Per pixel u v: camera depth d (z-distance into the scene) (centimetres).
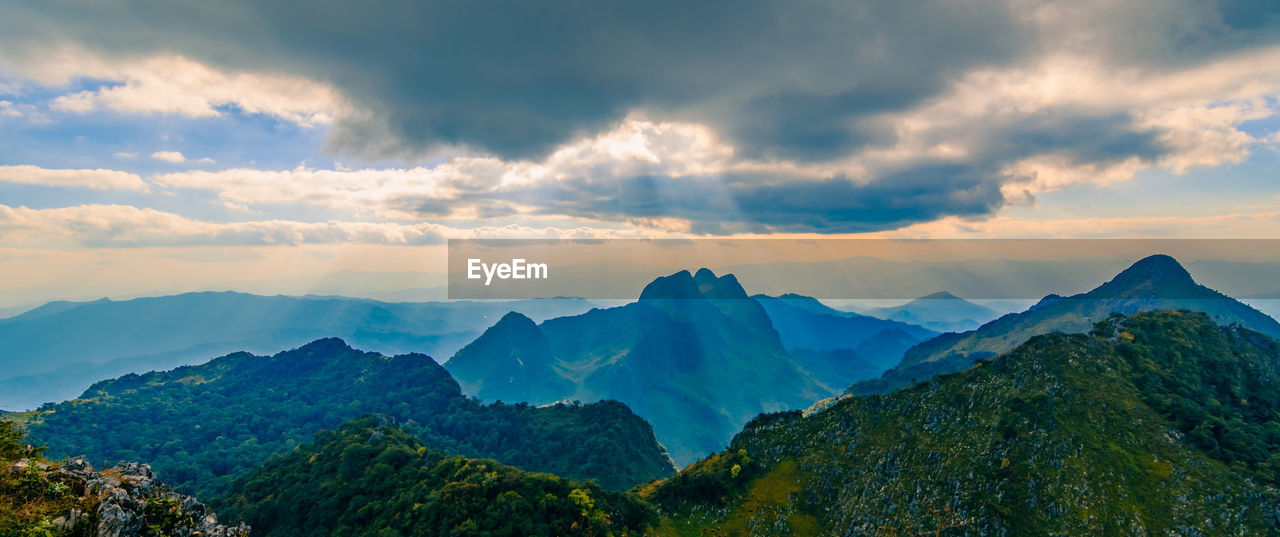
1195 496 12294
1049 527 12331
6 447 6153
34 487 5725
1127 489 12688
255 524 19562
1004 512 12825
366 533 16562
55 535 5422
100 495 5991
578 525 14325
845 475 16425
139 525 6194
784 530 15450
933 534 13238
